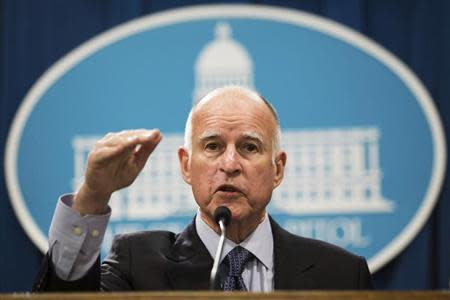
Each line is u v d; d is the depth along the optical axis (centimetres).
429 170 612
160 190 621
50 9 664
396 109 621
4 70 656
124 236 400
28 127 636
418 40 644
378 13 651
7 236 634
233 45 639
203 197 381
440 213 615
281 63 634
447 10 645
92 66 643
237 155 381
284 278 386
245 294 270
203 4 657
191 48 641
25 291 629
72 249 337
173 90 637
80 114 638
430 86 638
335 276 391
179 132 631
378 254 605
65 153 634
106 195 333
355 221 609
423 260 611
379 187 613
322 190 613
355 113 623
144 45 644
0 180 640
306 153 619
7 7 665
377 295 273
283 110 627
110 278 380
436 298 273
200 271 382
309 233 609
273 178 390
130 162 326
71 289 337
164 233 402
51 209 628
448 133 629
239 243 389
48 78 641
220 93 393
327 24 637
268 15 641
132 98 638
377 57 629
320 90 628
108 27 659
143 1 660
